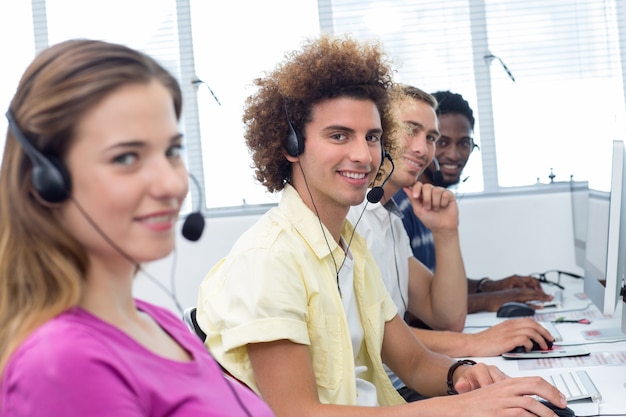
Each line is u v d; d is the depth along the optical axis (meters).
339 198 1.78
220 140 4.17
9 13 4.26
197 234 1.08
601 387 1.83
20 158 0.92
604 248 2.24
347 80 1.77
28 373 0.84
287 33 4.16
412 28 4.12
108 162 0.91
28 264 0.92
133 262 0.98
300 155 1.79
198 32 4.18
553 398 1.60
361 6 4.13
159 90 0.95
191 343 1.14
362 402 1.80
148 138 0.92
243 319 1.61
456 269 2.62
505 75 4.05
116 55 0.94
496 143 4.06
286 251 1.68
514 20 4.05
